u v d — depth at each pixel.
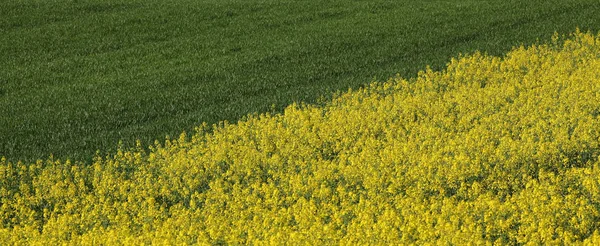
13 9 42.12
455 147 18.25
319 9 41.16
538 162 17.12
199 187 18.50
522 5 38.34
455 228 13.84
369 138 19.83
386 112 21.86
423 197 16.14
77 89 28.09
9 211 17.86
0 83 29.61
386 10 40.12
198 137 21.61
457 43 31.47
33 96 27.47
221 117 23.70
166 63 31.48
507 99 22.36
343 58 30.23
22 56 33.81
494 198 15.80
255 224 14.82
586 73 23.62
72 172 19.84
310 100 24.75
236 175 18.25
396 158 17.72
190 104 25.47
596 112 20.14
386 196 16.12
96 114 24.70
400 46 31.44
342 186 17.06
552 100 20.75
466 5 39.62
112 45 35.31
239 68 29.78
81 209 17.47
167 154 19.77
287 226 14.68
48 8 42.62
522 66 25.89
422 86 24.03
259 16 39.97
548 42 29.48
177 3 44.16
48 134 22.97
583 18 33.69
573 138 17.55
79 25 39.00
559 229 13.57
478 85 24.02
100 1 44.53
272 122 21.59
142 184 18.31
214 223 15.23
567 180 15.77
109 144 21.89
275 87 26.77
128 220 16.59
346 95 23.88
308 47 32.38
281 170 18.55
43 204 18.42
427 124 20.64
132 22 39.44
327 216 15.65
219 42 34.84
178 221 15.61
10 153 21.50
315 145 20.06
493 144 18.70
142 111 24.88
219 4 43.47
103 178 18.88
